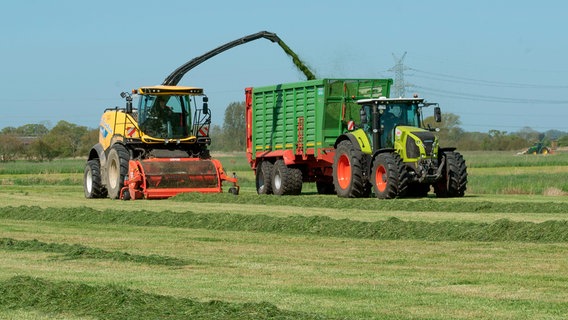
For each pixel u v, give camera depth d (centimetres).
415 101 3288
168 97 3653
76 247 1912
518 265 1598
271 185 3841
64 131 13712
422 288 1366
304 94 3619
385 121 3275
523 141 16375
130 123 3609
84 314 1199
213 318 1122
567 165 8306
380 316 1155
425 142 3133
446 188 3247
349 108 3538
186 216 2562
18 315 1202
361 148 3297
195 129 3681
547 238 1959
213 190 3534
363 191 3316
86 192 3869
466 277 1466
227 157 13562
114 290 1284
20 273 1560
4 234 2286
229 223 2414
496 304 1232
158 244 2016
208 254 1816
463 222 2181
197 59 4119
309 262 1673
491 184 4159
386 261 1677
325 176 3781
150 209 2986
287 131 3753
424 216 2558
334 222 2267
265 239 2094
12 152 12206
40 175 7312
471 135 17600
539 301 1252
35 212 2897
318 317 1119
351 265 1628
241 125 16038
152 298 1246
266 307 1166
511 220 2242
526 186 3972
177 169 3494
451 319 1138
